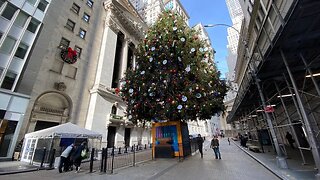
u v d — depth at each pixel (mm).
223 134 72500
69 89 21234
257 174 7312
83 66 24188
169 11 13766
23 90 16078
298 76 8945
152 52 12625
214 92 15008
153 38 12922
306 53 7000
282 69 8305
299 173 6691
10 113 14594
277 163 8195
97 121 23125
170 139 14461
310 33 5469
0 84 14500
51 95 19062
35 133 14219
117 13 32906
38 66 17906
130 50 38188
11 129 14523
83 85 23578
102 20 30625
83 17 26266
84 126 22406
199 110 13992
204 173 7891
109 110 25797
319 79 9758
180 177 7332
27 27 17281
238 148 20031
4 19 15500
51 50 19859
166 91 12469
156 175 7863
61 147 14055
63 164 10672
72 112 21031
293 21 4809
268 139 20797
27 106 16031
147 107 13922
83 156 10492
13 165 11789
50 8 20469
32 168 10617
